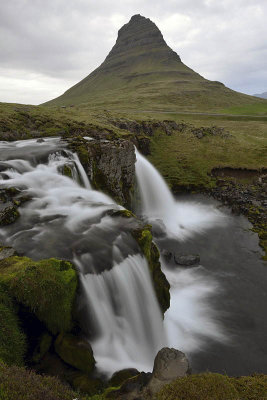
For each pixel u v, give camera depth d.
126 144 34.22
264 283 21.86
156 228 30.41
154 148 62.28
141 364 12.53
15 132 37.88
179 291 20.77
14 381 6.44
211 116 108.44
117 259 13.67
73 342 9.98
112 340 12.34
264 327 17.17
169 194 44.97
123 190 33.59
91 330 11.63
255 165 53.50
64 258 12.82
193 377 7.11
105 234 15.34
